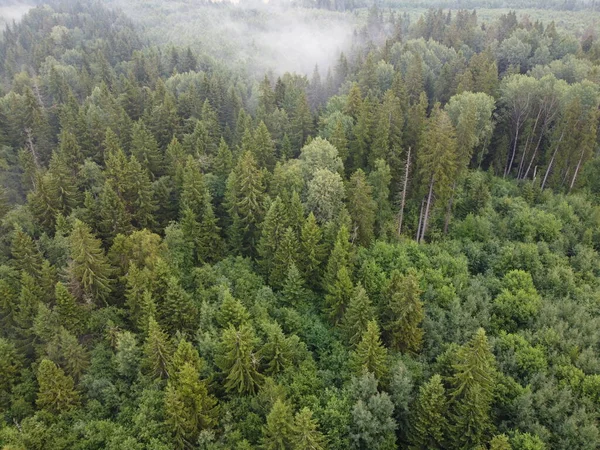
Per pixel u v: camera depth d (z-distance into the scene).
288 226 61.25
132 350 45.34
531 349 45.81
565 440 38.16
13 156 85.56
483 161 89.25
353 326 48.19
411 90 103.25
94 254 53.25
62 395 41.66
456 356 41.78
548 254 60.34
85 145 85.62
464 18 163.50
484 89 91.50
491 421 40.41
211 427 40.06
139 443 38.09
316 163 69.75
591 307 52.75
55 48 165.62
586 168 79.31
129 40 181.00
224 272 60.88
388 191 70.06
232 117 111.00
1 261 57.34
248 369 43.31
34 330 47.25
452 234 69.12
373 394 41.34
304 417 34.81
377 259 60.38
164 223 72.12
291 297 56.03
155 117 95.06
